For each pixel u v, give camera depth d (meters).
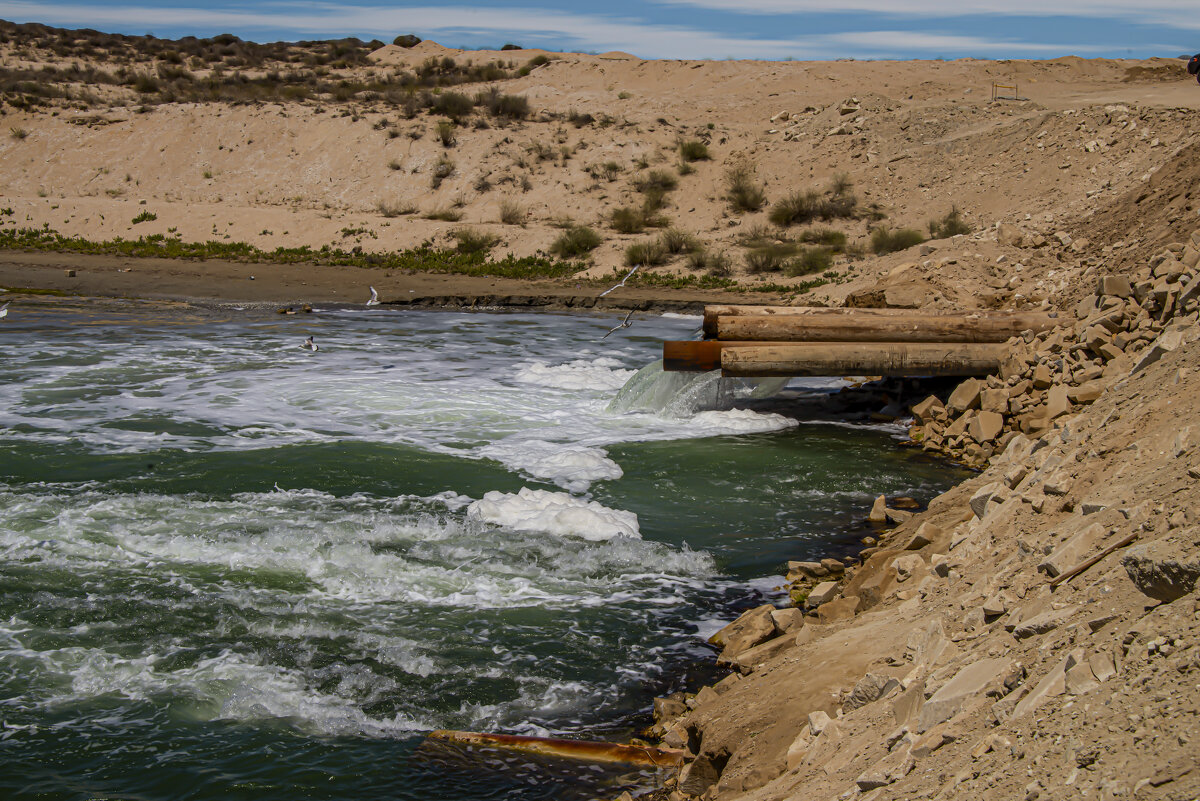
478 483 12.12
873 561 8.37
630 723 6.83
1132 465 6.32
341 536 10.01
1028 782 3.45
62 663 7.41
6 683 7.09
